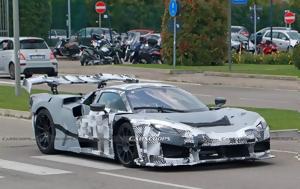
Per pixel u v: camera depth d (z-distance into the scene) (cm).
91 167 1700
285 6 9700
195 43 5128
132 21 9094
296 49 4631
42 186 1470
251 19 8056
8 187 1462
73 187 1455
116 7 9025
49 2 7681
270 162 1742
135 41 6072
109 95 1798
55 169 1681
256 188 1413
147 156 1600
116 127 1702
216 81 4231
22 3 7288
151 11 9188
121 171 1631
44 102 1958
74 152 1900
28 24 7356
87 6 8819
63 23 8550
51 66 4478
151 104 1741
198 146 1569
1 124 2634
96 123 1767
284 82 4047
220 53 5191
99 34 7031
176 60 5181
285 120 2488
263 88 3947
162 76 4522
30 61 4403
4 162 1798
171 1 4675
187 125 1602
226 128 1622
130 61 5725
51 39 7838
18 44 3353
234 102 3172
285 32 6800
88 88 3878
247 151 1627
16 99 3247
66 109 1883
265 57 5462
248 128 1628
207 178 1526
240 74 4300
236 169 1636
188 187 1428
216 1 5150
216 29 5169
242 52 5891
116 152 1708
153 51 5556
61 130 1898
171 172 1605
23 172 1645
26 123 2661
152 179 1523
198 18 5119
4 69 4569
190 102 1783
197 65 5159
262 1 8869
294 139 2220
